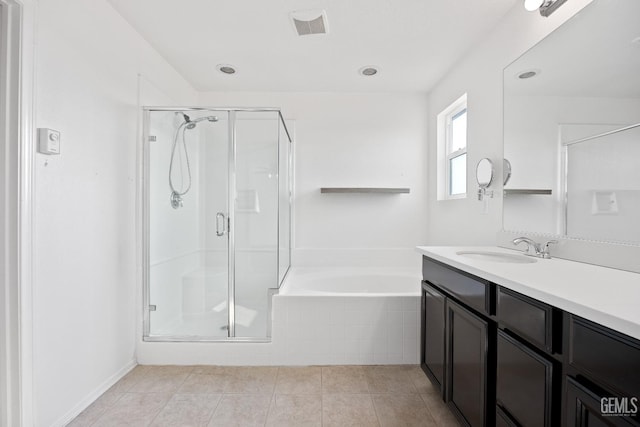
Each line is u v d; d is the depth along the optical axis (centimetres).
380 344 207
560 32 143
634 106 109
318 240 309
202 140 239
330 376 192
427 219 308
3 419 126
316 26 200
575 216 135
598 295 81
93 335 167
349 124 309
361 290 286
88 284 164
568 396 77
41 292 136
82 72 159
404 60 243
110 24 180
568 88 138
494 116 197
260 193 237
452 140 280
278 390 176
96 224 170
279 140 236
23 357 127
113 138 184
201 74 269
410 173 309
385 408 160
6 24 125
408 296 207
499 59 192
